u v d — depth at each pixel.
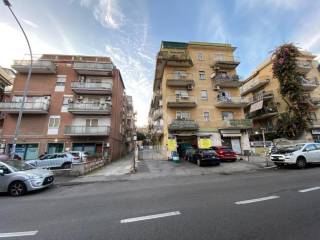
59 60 27.58
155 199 6.33
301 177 8.92
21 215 5.30
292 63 25.09
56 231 4.09
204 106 26.52
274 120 30.22
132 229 4.01
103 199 6.70
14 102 24.09
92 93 27.14
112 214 5.02
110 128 25.67
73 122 25.53
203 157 16.17
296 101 24.67
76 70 26.88
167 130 24.72
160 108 31.30
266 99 31.75
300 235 3.43
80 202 6.45
